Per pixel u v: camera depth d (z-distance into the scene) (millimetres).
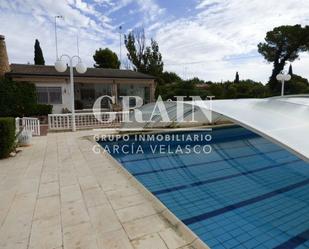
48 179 4922
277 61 31516
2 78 14672
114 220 3322
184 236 2959
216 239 3963
